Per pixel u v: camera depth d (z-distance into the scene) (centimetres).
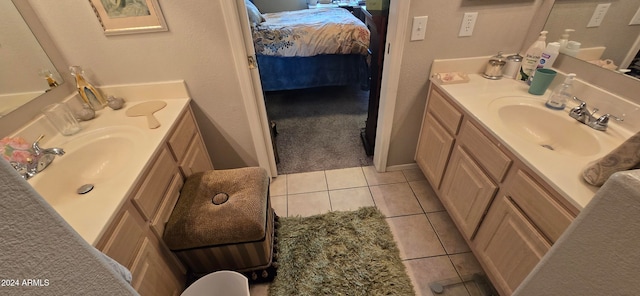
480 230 131
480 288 137
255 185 136
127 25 134
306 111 310
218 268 135
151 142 118
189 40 143
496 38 155
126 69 148
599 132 107
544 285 51
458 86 150
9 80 110
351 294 135
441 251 155
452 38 153
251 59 155
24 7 119
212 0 132
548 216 90
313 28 289
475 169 129
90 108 140
